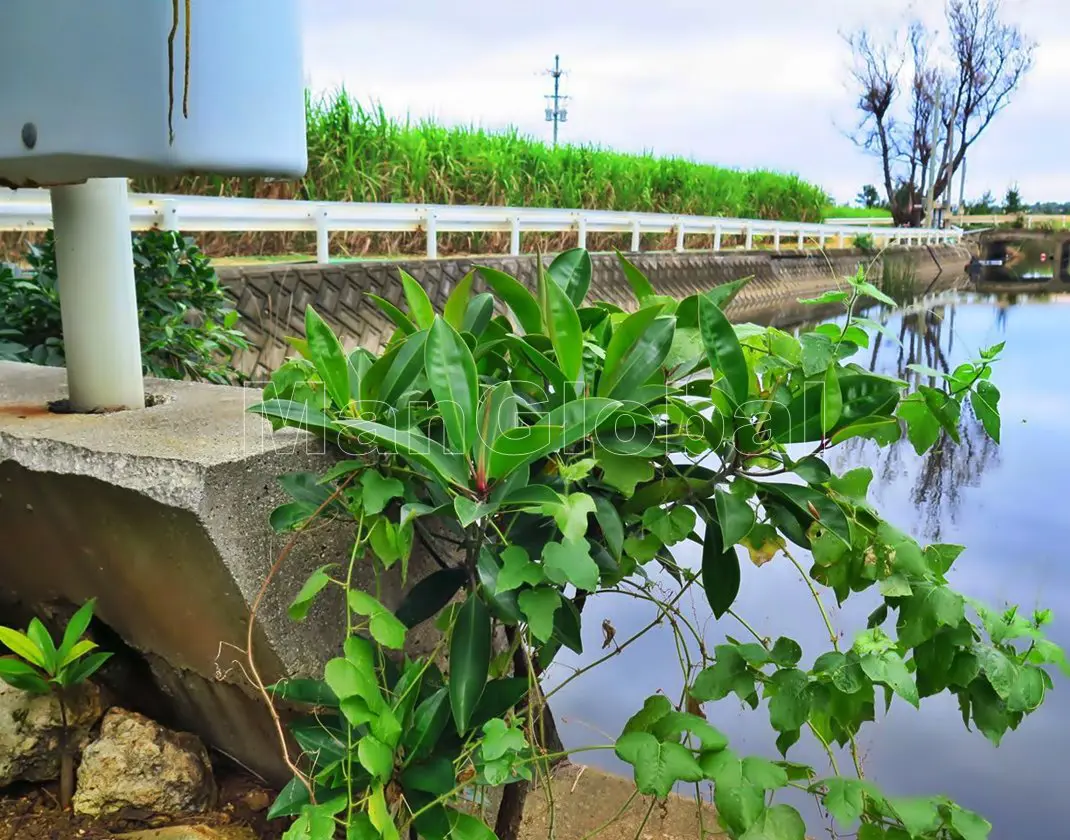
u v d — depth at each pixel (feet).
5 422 5.31
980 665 3.57
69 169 4.65
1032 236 84.12
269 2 4.77
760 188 65.72
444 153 35.73
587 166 45.29
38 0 4.28
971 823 3.25
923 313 40.91
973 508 13.97
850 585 3.99
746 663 3.81
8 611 5.80
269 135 4.89
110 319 5.88
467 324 4.91
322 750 3.86
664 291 36.11
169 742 4.96
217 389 6.81
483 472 3.58
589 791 6.74
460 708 3.51
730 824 3.21
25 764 4.87
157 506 4.34
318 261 20.79
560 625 3.96
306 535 4.70
